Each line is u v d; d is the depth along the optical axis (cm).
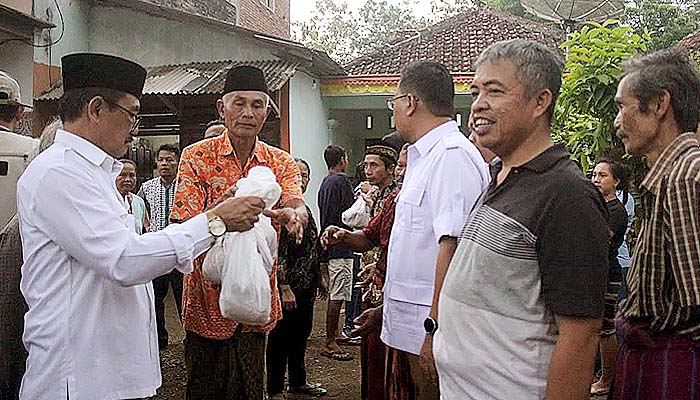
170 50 1156
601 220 191
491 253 199
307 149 1172
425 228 291
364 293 452
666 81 228
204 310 322
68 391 228
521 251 195
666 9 1565
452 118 306
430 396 294
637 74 234
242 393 333
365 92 1232
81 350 231
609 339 513
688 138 229
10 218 312
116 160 253
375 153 521
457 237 267
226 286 288
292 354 564
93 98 237
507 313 197
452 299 210
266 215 301
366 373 372
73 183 228
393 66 1367
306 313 552
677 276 216
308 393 571
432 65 303
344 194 660
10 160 312
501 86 203
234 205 253
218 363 329
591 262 186
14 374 266
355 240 376
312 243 539
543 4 824
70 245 227
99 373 234
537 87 202
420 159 301
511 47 205
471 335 203
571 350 187
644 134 233
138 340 246
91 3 1173
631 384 237
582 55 475
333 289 680
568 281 186
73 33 1135
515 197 200
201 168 329
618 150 492
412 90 300
